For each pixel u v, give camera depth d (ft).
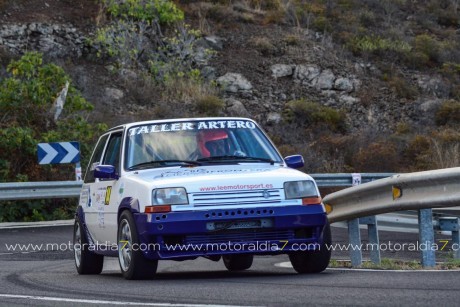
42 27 159.94
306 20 184.03
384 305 31.19
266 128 149.89
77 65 156.66
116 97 150.10
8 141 112.68
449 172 45.91
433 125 156.04
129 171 49.60
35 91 121.19
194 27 172.76
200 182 45.34
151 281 45.27
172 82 156.97
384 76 169.17
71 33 161.07
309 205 46.01
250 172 47.14
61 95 122.93
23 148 114.52
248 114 153.89
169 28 169.07
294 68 167.43
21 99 120.47
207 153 50.34
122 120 138.72
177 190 44.96
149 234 44.39
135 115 143.54
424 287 36.45
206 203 44.83
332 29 182.60
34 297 39.09
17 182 106.11
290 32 178.91
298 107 153.48
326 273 47.32
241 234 44.91
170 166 49.49
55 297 38.86
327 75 166.50
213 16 178.19
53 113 121.90
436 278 40.24
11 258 70.18
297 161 51.24
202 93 156.87
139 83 155.94
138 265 45.75
